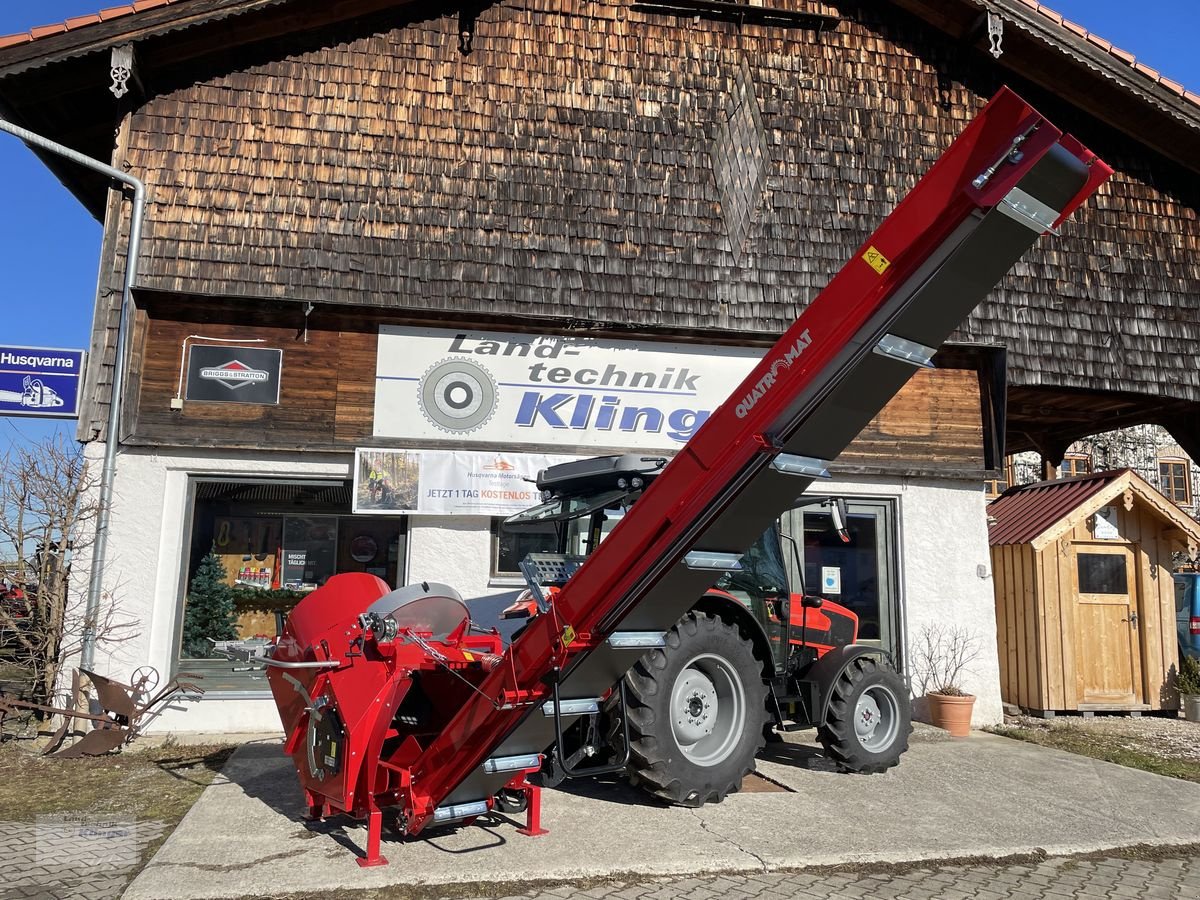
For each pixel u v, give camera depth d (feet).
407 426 26.50
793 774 20.39
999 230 11.31
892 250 11.76
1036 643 30.12
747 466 12.50
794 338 12.30
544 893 12.87
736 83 30.96
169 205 26.05
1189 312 33.12
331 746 13.85
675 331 28.63
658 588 13.00
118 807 17.02
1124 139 33.88
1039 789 19.49
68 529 23.73
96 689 22.17
